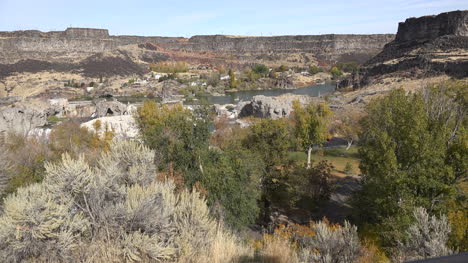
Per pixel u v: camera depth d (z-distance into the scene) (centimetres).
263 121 2869
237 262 612
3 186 1529
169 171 1759
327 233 970
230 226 1496
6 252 558
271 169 2694
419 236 1005
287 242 981
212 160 1994
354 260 905
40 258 578
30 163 2195
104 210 659
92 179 735
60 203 675
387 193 1752
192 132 2058
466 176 1841
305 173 2488
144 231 647
